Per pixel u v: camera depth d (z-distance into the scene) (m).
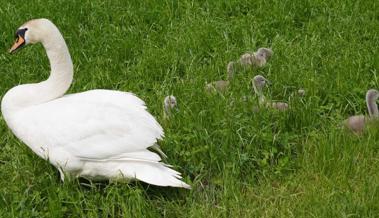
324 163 6.75
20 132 6.49
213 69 8.66
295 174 6.76
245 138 7.09
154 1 10.64
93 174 6.39
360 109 7.84
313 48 9.05
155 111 7.87
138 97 7.60
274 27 9.96
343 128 7.27
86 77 8.58
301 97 7.72
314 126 7.44
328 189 6.46
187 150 7.04
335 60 8.63
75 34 9.68
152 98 8.11
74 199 6.34
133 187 6.37
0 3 10.57
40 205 6.43
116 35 9.68
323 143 6.91
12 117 6.51
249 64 8.62
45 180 6.62
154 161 6.15
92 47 9.36
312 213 6.13
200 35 9.47
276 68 8.52
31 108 6.51
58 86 6.66
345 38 9.34
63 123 6.32
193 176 6.79
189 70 8.62
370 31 9.53
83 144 6.25
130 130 6.29
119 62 9.12
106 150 6.22
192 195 6.46
